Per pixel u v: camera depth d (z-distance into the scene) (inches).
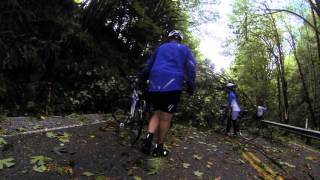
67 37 415.5
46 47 382.0
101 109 428.8
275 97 1519.4
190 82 234.5
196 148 303.1
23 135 238.4
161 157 241.3
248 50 1362.0
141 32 593.0
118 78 474.3
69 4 458.3
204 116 503.2
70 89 412.5
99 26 530.9
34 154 209.2
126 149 250.2
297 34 1243.2
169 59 229.9
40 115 315.6
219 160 276.8
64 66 403.9
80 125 296.0
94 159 219.8
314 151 488.1
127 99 410.3
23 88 352.8
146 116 304.0
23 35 367.6
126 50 616.4
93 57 454.6
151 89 229.1
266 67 1448.1
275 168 294.5
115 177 198.2
